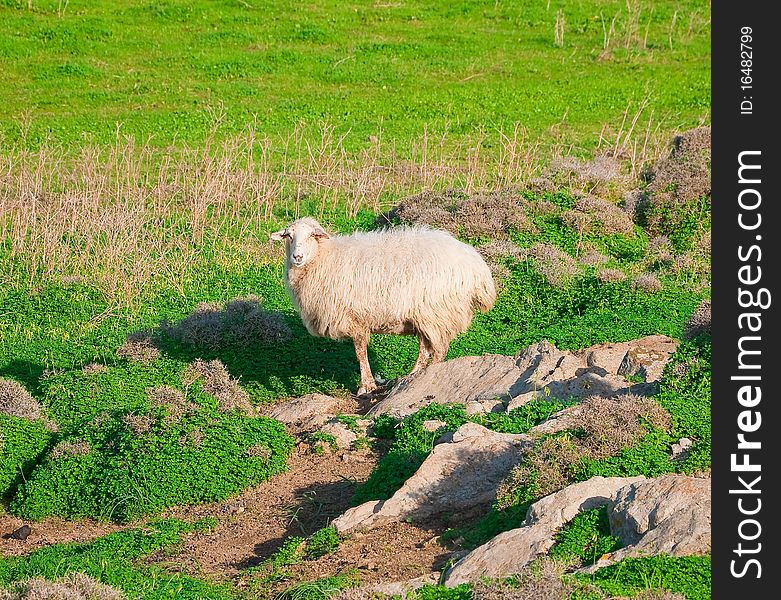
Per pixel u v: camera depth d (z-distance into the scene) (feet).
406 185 216.54
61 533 101.81
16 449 112.98
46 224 182.39
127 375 136.87
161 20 322.34
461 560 79.15
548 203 190.19
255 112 260.83
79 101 265.54
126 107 263.08
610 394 111.34
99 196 195.42
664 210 189.26
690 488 77.71
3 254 179.32
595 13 341.00
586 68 300.61
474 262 128.36
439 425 107.76
